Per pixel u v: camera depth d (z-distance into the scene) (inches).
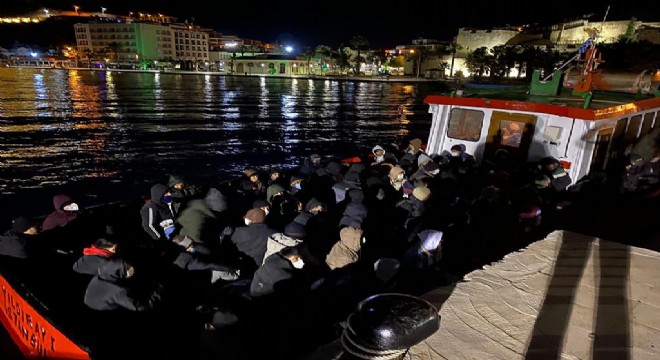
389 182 327.0
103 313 145.2
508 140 329.4
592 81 346.6
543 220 245.4
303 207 265.9
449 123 364.8
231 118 1536.7
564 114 291.1
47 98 2064.5
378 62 5777.6
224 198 259.6
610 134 315.6
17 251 180.7
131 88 2893.7
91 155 902.4
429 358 84.7
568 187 284.2
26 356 152.4
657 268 125.7
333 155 961.5
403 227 244.2
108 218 261.0
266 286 161.5
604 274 121.7
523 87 412.2
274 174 329.4
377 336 60.6
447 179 298.4
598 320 98.9
